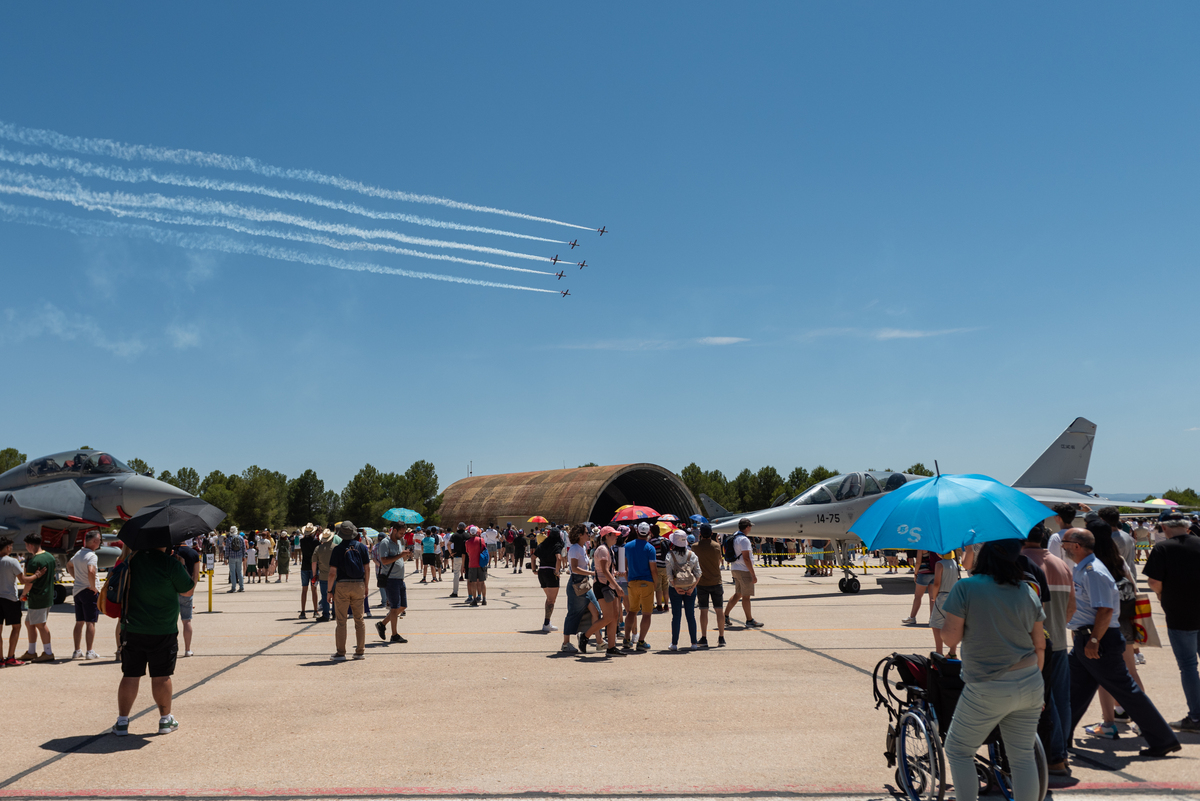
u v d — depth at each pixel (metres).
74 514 18.95
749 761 5.66
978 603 4.08
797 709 7.27
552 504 59.44
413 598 19.64
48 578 10.53
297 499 103.44
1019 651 4.02
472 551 17.72
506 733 6.50
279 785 5.22
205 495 94.94
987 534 4.54
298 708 7.52
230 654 10.93
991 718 4.04
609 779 5.28
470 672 9.36
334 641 12.16
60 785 5.27
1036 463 27.08
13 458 106.38
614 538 11.02
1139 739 6.18
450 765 5.63
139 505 19.72
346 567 10.41
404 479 104.94
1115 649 5.73
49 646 10.53
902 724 4.84
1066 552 5.98
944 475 5.32
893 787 5.08
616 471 58.03
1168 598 6.28
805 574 28.12
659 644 11.52
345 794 5.03
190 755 5.95
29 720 7.13
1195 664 6.23
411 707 7.52
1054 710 5.28
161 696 6.66
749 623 13.12
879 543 5.10
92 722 7.04
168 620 6.70
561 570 29.02
